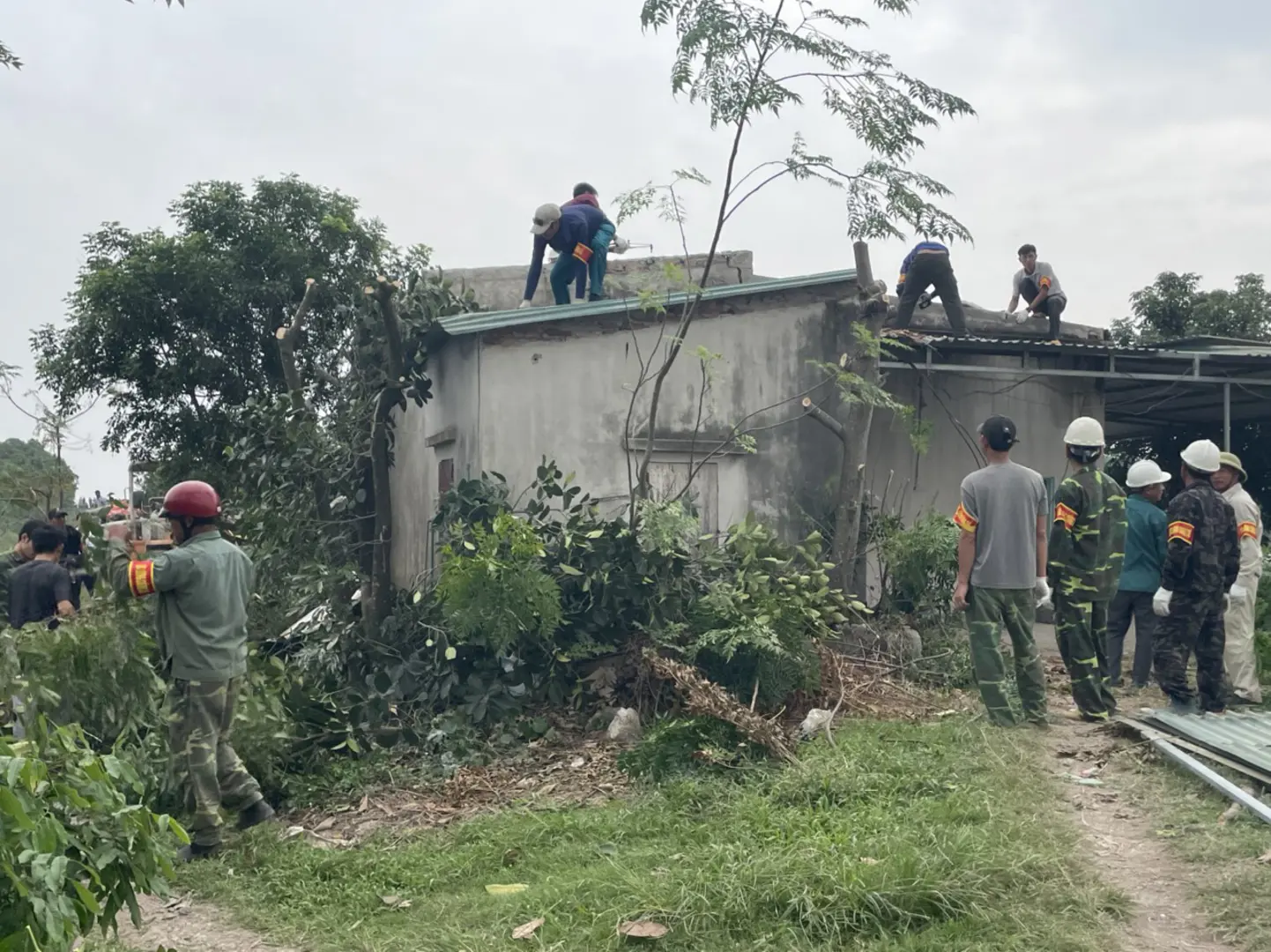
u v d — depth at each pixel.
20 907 2.76
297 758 7.04
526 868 5.13
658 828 5.44
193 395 20.50
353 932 4.52
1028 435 12.09
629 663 7.95
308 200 20.89
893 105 8.28
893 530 10.30
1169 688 6.93
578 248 10.67
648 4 8.19
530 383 9.27
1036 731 6.59
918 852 4.37
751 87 8.10
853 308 10.41
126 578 5.73
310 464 9.31
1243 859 4.36
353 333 10.10
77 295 20.23
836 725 7.03
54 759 3.43
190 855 5.62
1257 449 19.36
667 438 9.73
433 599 8.63
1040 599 6.86
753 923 4.04
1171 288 23.52
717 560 8.58
